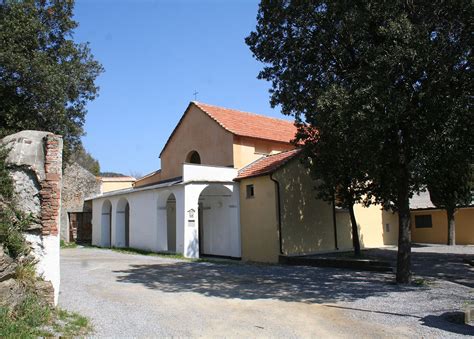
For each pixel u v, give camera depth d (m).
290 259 18.28
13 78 14.22
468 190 23.44
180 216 20.55
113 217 27.16
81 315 8.23
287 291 11.48
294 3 12.86
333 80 12.78
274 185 19.62
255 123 26.14
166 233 22.45
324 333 7.52
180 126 27.03
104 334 7.12
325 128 11.90
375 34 11.88
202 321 8.24
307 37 13.27
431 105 10.86
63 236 31.64
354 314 8.87
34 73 14.09
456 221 27.02
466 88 11.13
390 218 26.39
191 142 25.94
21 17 14.34
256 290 11.63
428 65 10.80
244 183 21.33
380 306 9.56
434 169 12.67
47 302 7.62
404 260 12.49
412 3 11.28
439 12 11.08
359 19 11.30
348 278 13.75
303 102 13.33
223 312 9.02
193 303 9.88
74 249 25.83
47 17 15.81
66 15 16.16
